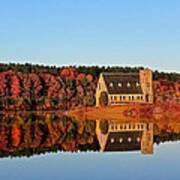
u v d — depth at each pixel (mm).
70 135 78812
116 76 154375
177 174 38344
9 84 149750
